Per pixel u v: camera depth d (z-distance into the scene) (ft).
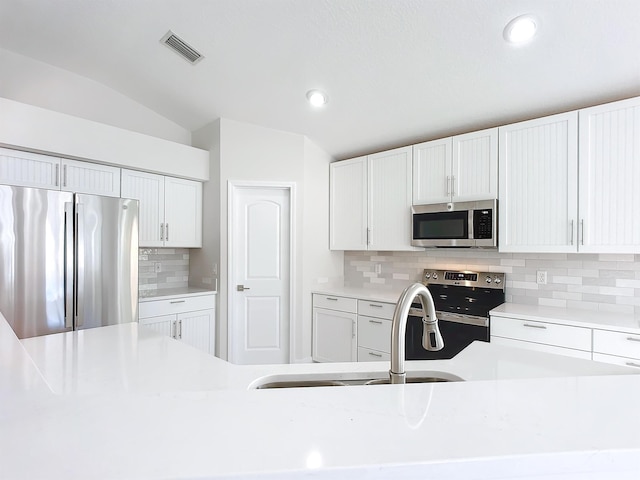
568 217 7.47
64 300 7.18
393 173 10.59
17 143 7.69
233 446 1.42
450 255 10.47
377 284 12.16
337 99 9.22
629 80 6.85
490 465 1.39
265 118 10.77
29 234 6.76
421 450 1.42
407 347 9.44
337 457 1.36
